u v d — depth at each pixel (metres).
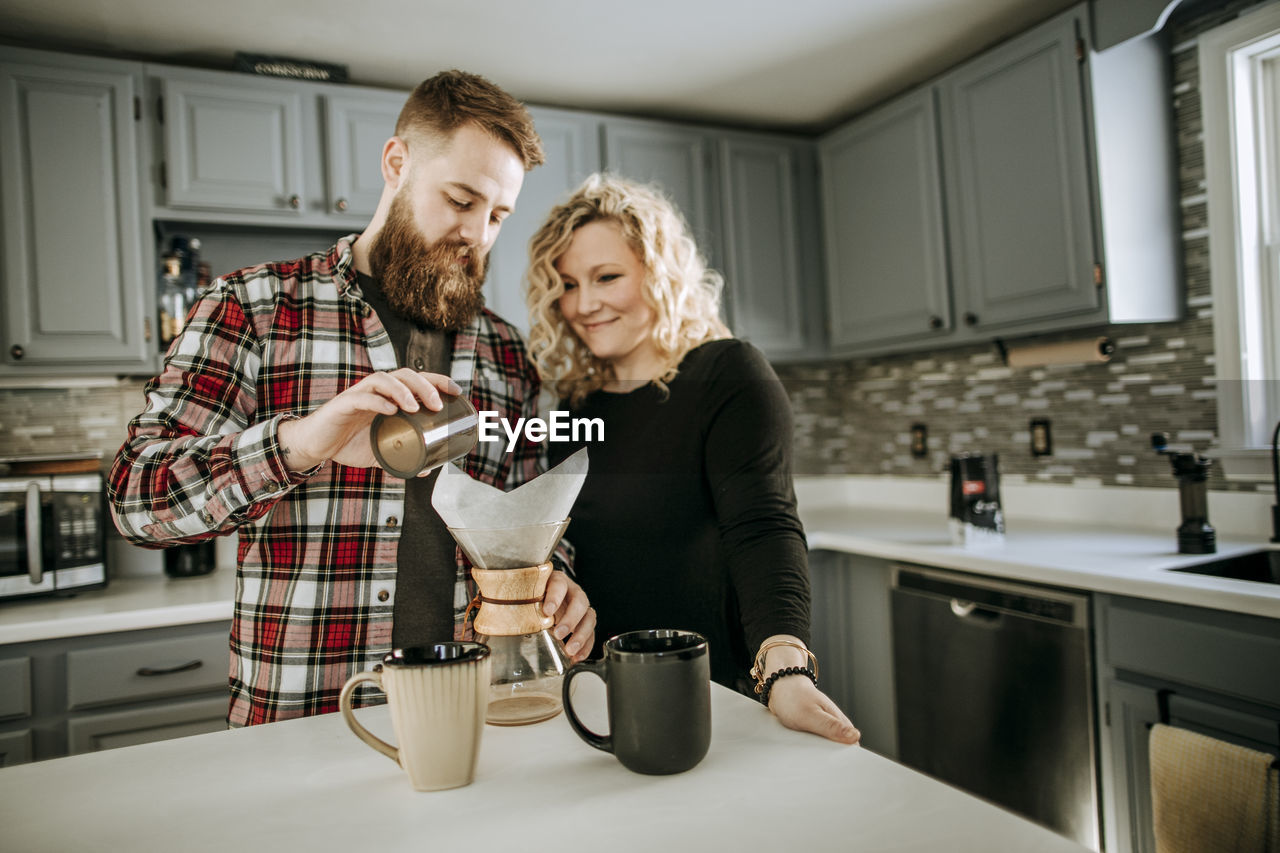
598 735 0.68
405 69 2.46
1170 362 2.18
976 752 1.99
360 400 0.77
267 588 1.03
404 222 1.08
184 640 1.90
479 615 0.81
